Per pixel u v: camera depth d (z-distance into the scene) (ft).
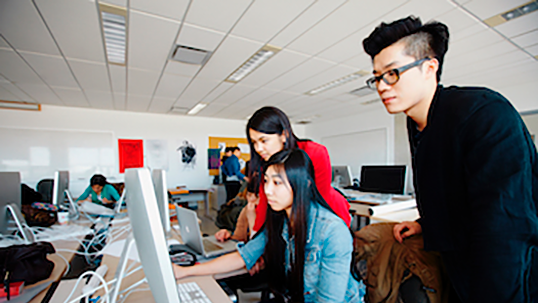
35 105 16.39
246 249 3.51
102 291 2.86
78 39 7.88
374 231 2.96
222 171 17.51
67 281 3.14
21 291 2.77
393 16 6.96
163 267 1.48
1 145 15.65
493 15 7.02
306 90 14.11
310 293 2.94
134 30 7.49
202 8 6.54
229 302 2.61
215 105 17.70
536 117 12.71
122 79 11.73
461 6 6.61
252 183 4.00
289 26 7.45
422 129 2.40
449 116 2.05
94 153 18.04
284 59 9.85
